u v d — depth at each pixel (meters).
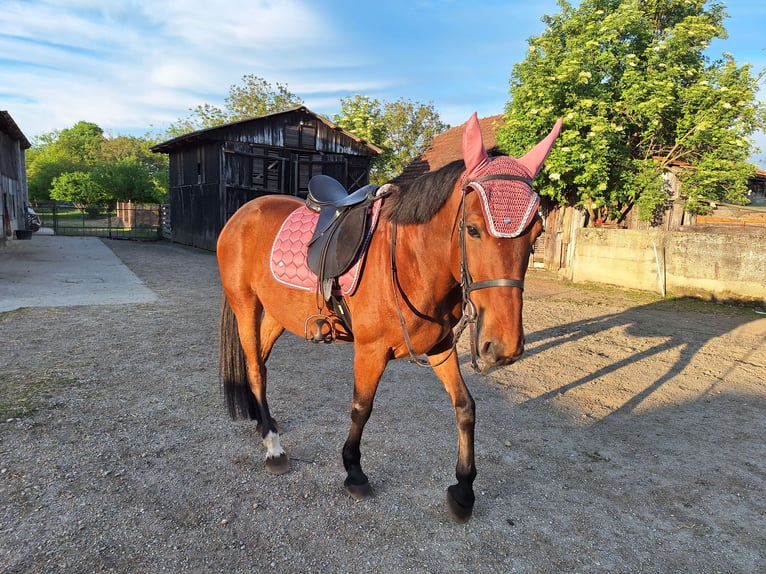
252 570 1.97
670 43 9.57
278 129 17.08
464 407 2.27
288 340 5.67
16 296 7.43
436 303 2.08
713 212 10.12
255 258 2.86
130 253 15.58
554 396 4.13
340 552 2.10
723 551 2.21
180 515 2.30
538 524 2.36
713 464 3.03
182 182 19.94
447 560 2.08
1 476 2.54
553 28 10.57
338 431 3.30
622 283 9.75
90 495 2.43
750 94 8.93
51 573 1.90
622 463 3.01
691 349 5.67
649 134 9.90
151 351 4.93
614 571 2.06
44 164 43.97
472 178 1.77
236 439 3.12
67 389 3.80
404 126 24.17
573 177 10.14
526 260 1.71
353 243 2.21
